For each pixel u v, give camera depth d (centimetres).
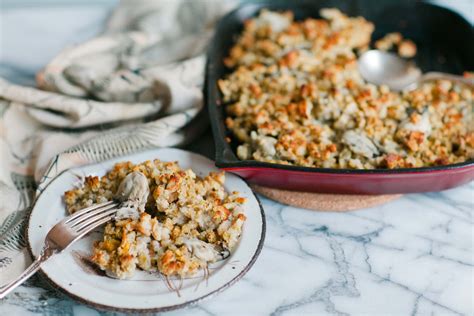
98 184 59
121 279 52
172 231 55
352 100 68
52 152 68
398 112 68
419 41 86
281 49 80
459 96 72
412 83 74
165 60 83
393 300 54
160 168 59
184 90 72
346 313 52
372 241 59
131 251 52
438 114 68
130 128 68
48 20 98
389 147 64
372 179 57
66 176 61
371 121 66
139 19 89
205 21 91
